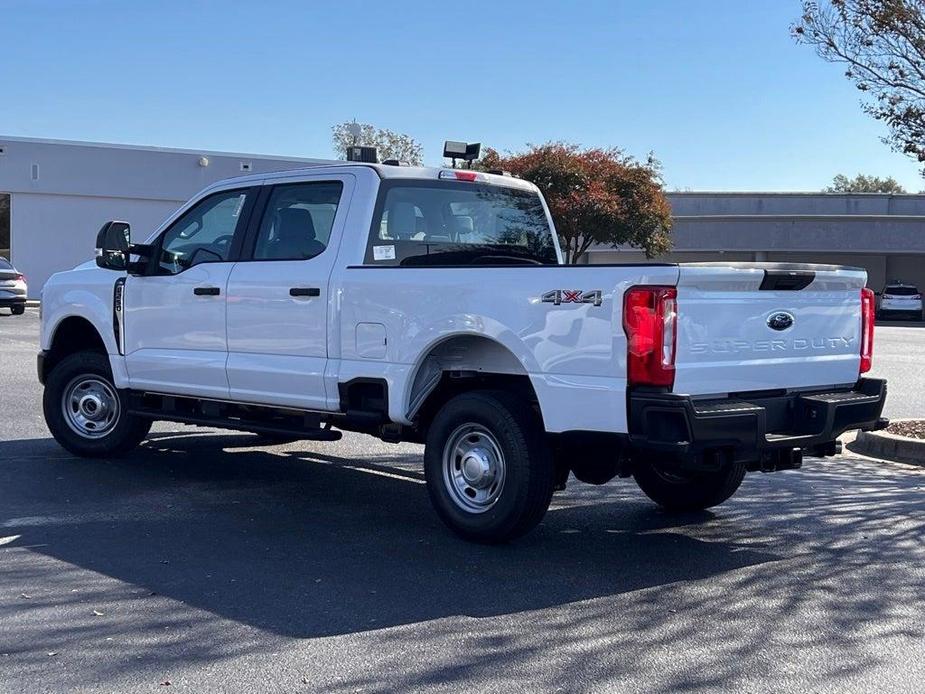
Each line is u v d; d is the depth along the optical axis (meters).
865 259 44.75
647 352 5.86
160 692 4.35
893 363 19.77
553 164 34.25
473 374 6.91
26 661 4.68
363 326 7.07
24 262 38.88
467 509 6.73
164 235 8.51
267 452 9.88
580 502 8.16
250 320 7.73
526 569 6.23
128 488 8.20
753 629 5.22
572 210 33.84
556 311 6.20
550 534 7.10
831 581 6.08
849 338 6.98
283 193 7.85
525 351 6.34
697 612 5.48
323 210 7.59
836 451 6.73
